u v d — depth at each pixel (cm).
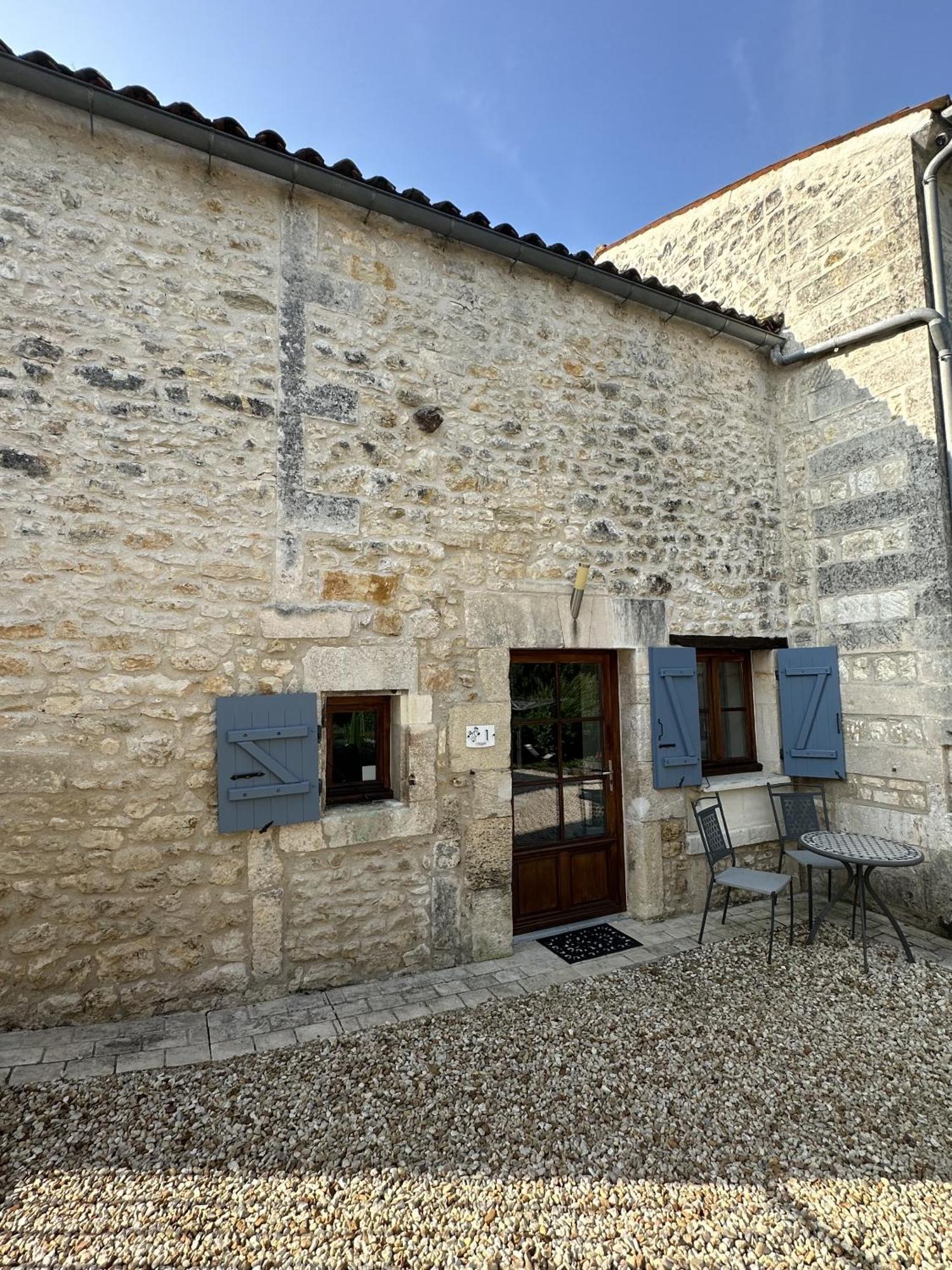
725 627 441
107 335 277
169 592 282
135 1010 272
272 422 305
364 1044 260
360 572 321
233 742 287
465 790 341
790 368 478
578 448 389
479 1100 228
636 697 400
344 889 311
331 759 330
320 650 309
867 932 382
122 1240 169
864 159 430
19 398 262
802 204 470
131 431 279
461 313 358
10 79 254
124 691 273
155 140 289
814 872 457
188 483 287
